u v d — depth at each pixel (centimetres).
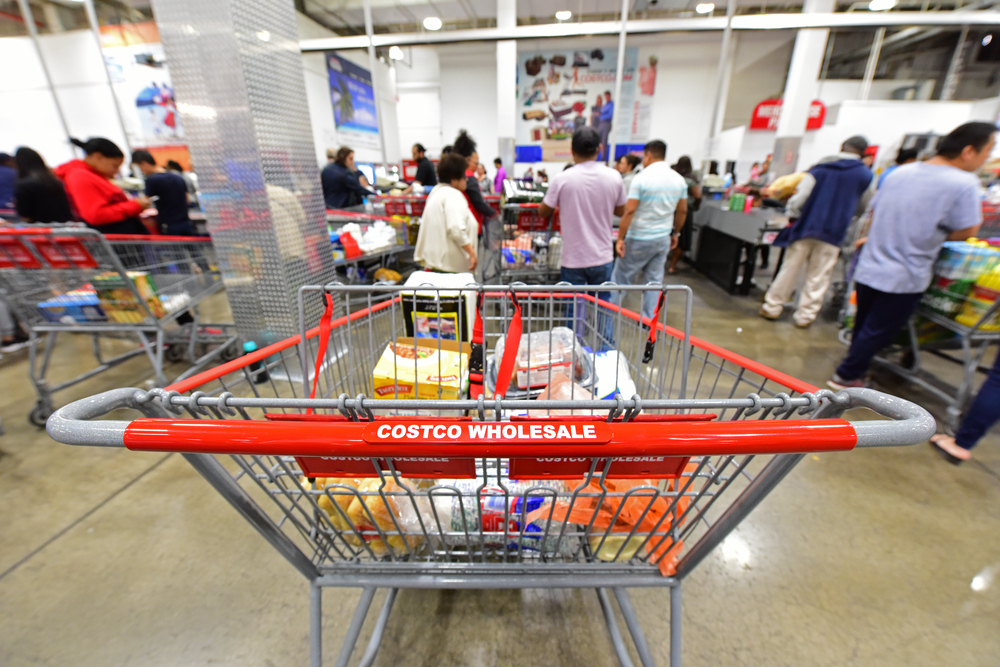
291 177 235
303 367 107
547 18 929
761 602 132
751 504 70
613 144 744
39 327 213
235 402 61
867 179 313
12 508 170
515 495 73
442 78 1070
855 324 254
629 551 97
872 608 130
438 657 117
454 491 74
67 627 126
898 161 363
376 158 1051
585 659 116
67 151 815
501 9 770
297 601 133
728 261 467
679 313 397
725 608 130
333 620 127
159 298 227
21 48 741
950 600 132
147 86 757
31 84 770
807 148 833
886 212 216
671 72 973
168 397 62
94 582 139
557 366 125
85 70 755
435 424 56
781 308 374
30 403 248
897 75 930
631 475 70
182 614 129
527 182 408
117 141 799
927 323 253
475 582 86
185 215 344
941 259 220
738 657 117
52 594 135
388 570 88
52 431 54
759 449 55
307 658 118
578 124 1031
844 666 115
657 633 123
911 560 146
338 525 95
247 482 179
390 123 1105
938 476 185
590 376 120
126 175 785
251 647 120
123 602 133
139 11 727
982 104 750
